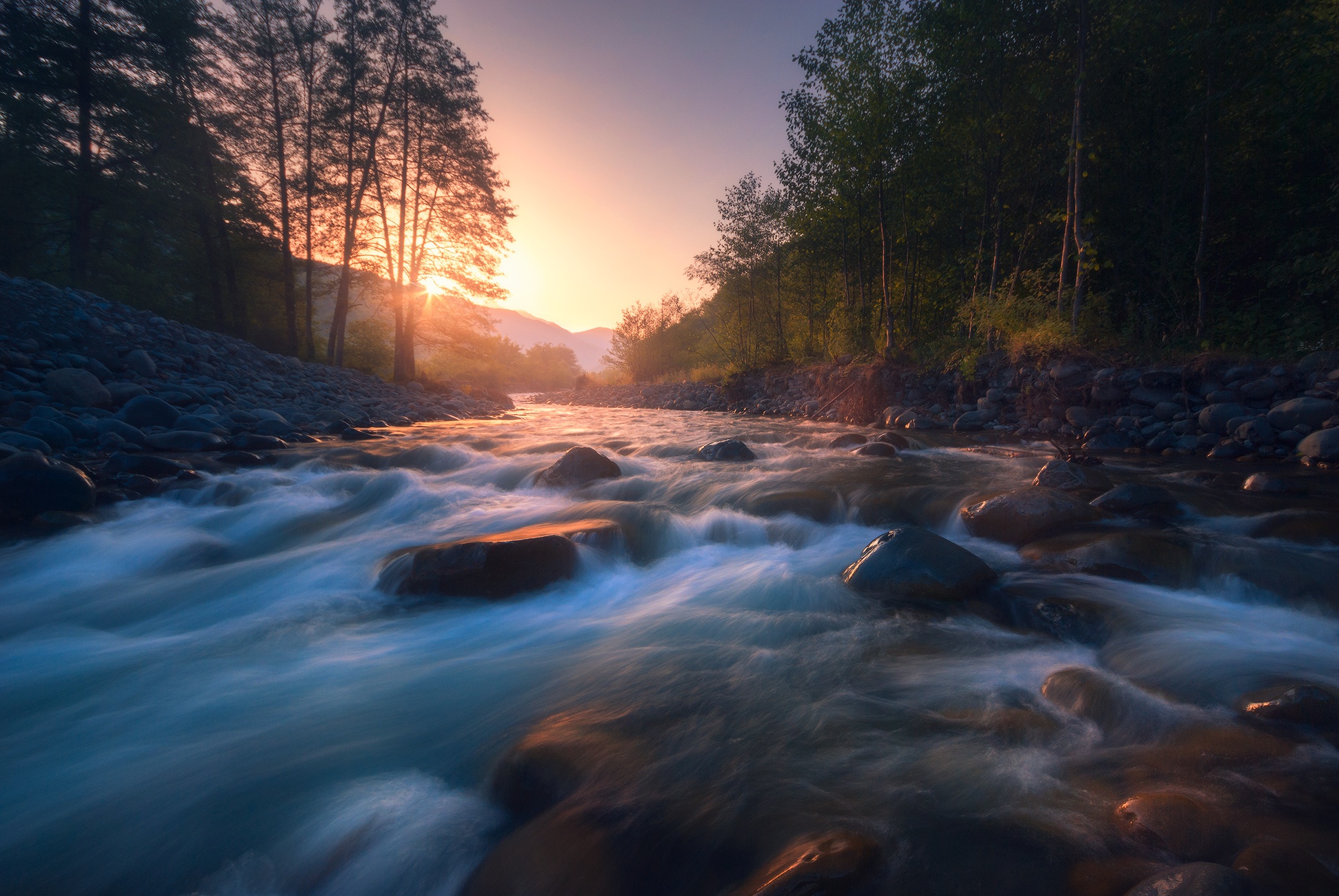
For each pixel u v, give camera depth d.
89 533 6.21
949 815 2.11
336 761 2.80
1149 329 12.91
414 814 2.45
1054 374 12.03
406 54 25.44
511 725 3.00
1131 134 14.20
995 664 3.33
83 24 18.89
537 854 2.07
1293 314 10.94
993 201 17.17
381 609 4.59
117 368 13.09
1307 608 3.73
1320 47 10.53
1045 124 15.12
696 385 37.69
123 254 23.75
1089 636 3.57
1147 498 5.47
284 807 2.52
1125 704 2.74
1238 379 9.78
